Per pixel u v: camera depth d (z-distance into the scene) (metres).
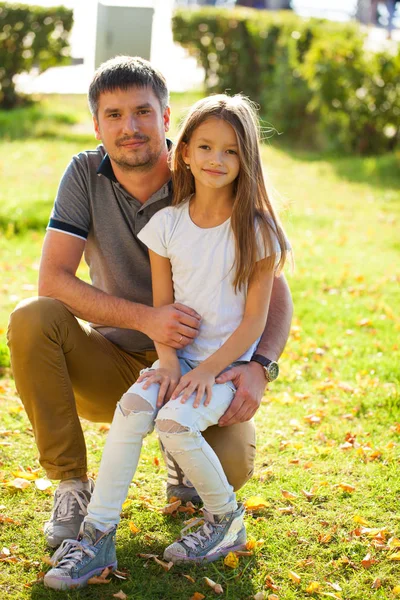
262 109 14.16
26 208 8.25
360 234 8.32
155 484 3.41
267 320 3.11
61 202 3.14
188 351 2.93
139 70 3.03
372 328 5.59
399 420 4.09
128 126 2.98
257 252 2.86
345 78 12.12
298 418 4.12
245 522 3.10
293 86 13.37
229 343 2.84
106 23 13.07
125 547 2.92
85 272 6.58
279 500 3.28
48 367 2.84
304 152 12.89
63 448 2.89
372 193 10.16
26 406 2.89
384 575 2.80
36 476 3.42
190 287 2.90
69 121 13.80
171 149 3.07
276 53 13.73
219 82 14.62
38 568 2.78
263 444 3.79
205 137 2.82
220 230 2.89
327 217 8.91
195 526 3.03
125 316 2.97
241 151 2.82
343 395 4.42
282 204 3.12
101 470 2.69
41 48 14.39
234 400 2.81
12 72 14.53
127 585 2.68
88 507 2.71
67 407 2.89
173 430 2.64
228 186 2.91
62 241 3.11
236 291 2.90
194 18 14.43
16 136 12.50
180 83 16.17
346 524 3.11
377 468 3.56
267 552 2.92
